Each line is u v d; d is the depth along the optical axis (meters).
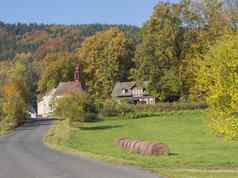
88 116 80.06
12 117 88.25
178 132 54.75
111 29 128.88
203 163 26.30
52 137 54.69
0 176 22.16
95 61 127.00
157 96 92.88
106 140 47.53
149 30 92.00
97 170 23.17
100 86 126.19
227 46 39.44
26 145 46.25
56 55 148.62
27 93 116.50
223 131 41.28
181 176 20.41
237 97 39.00
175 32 90.19
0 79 153.75
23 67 159.12
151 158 29.44
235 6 82.12
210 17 87.31
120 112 86.38
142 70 93.06
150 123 71.81
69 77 140.25
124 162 27.14
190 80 87.75
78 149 38.25
